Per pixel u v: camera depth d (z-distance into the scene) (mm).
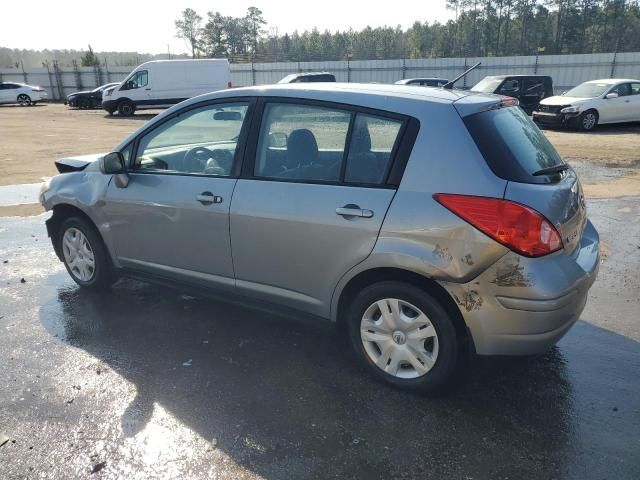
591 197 8211
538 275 2646
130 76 25953
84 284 4617
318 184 3146
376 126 3020
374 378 3236
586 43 70312
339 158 3117
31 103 36000
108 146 14703
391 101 3025
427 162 2832
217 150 3627
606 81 18141
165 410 2949
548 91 21250
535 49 71250
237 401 3037
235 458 2574
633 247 5805
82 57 51406
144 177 3918
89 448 2639
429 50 83562
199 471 2488
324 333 3875
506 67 33844
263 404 3008
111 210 4121
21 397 3068
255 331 3910
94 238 4395
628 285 4762
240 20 87750
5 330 3912
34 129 19500
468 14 76625
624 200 7961
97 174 4285
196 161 3725
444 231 2736
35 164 11648
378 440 2705
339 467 2516
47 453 2604
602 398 3066
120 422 2840
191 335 3846
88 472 2479
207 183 3576
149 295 4574
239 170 3469
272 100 3396
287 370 3369
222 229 3510
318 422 2848
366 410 2951
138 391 3131
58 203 4473
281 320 4094
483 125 2867
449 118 2850
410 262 2824
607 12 70812
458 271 2732
